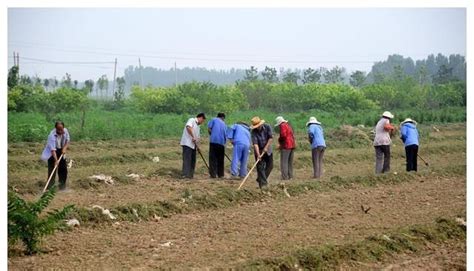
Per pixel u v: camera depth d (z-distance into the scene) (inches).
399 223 557.9
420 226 526.9
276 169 912.3
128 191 702.5
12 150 1019.3
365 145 1253.7
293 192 693.9
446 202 657.6
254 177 827.4
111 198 655.1
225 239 498.0
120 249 468.8
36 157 956.6
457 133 1595.7
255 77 3280.0
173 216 589.6
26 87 2016.5
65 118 1563.7
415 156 863.7
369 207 610.9
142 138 1309.1
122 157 972.6
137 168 873.5
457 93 2721.5
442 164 1010.1
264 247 470.9
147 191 703.1
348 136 1326.3
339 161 1031.0
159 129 1397.6
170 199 621.9
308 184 717.3
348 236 506.0
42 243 480.7
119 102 2493.8
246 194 658.8
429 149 1175.6
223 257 442.6
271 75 3400.6
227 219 573.6
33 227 454.6
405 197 684.7
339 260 449.4
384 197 684.1
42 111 1909.4
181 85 2324.1
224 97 2206.0
